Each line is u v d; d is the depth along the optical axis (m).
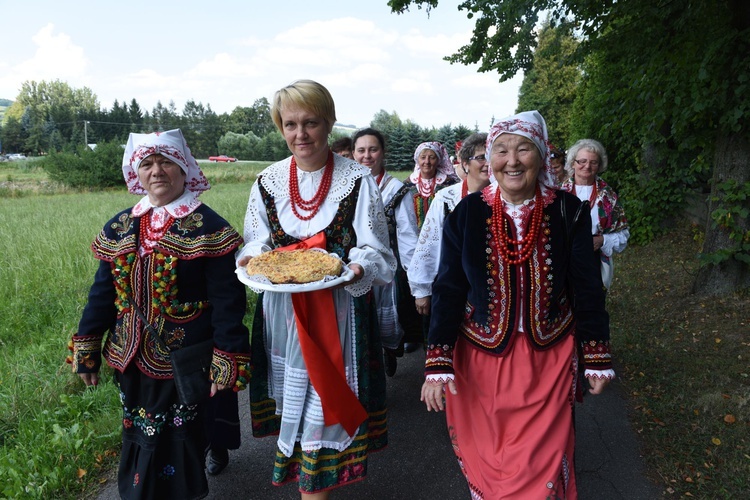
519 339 2.39
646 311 6.01
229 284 2.51
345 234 2.69
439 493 3.08
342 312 2.59
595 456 3.41
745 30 4.98
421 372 4.75
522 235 2.36
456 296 2.45
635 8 5.85
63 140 97.69
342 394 2.54
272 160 85.38
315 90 2.54
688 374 4.40
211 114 110.56
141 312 2.44
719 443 3.41
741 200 5.64
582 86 11.62
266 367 2.75
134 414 2.52
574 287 2.39
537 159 2.29
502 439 2.38
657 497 3.01
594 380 2.33
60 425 3.67
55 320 5.87
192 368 2.45
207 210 2.56
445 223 2.52
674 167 9.00
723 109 5.39
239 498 3.01
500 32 7.57
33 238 9.90
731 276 5.82
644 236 9.20
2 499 2.91
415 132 48.38
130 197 25.44
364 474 2.66
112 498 3.02
